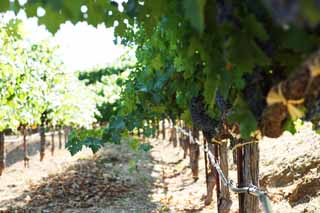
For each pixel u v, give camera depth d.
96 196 10.27
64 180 11.77
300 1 0.92
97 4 1.76
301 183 7.29
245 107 1.76
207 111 2.95
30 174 14.41
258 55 1.42
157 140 22.25
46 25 1.54
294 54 1.53
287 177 8.10
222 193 6.02
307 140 9.33
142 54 4.99
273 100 1.51
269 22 1.46
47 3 1.27
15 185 12.53
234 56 1.43
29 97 10.04
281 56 1.55
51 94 13.91
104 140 5.25
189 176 12.23
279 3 0.97
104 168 13.49
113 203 9.74
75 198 10.28
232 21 1.44
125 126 5.51
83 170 12.95
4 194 11.39
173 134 18.42
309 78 1.35
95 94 23.75
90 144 4.98
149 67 4.71
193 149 11.34
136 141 6.19
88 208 9.47
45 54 12.98
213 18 1.48
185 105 4.08
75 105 17.12
